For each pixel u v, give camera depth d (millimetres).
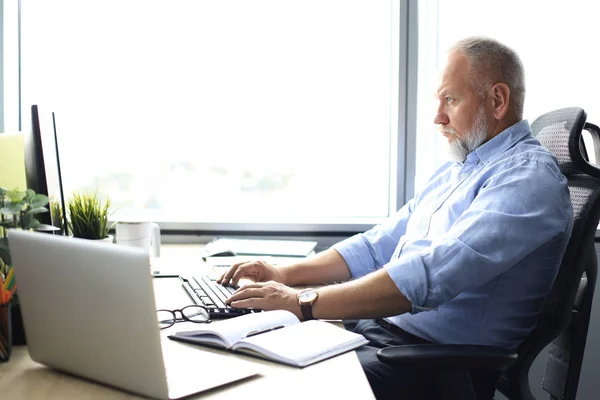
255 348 1088
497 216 1452
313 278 1812
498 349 1243
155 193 2529
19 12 2488
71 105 2494
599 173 1508
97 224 1812
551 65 2344
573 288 1434
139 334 889
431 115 2404
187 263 1943
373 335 1687
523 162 1546
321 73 2471
